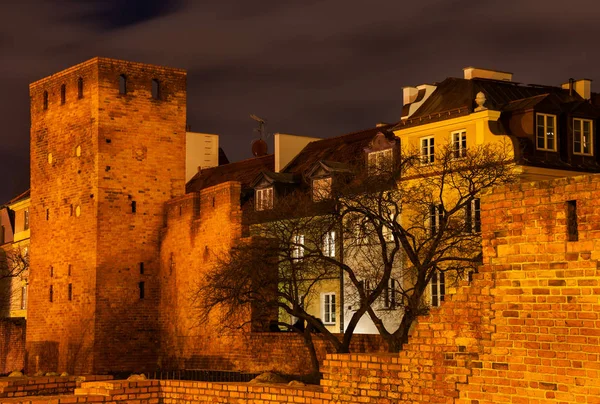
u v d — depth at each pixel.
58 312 62.16
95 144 60.00
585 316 18.48
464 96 47.72
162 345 59.59
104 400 27.36
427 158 46.12
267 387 25.34
